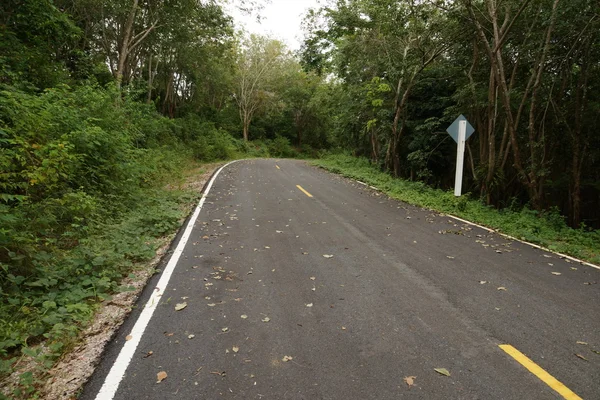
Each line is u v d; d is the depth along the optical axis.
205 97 44.53
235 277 4.97
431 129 17.92
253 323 3.76
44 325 3.60
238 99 51.19
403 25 15.63
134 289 4.52
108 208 7.53
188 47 24.69
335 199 11.42
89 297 4.27
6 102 6.71
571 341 3.50
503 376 2.96
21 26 11.12
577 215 12.81
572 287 4.84
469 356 3.23
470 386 2.84
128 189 8.88
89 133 7.91
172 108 36.50
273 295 4.43
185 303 4.16
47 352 3.21
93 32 20.62
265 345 3.37
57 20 11.53
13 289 4.02
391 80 18.05
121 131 10.41
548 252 6.48
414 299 4.38
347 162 25.05
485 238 7.34
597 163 14.93
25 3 10.56
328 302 4.26
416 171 20.41
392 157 19.92
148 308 4.04
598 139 13.56
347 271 5.27
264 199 10.97
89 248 5.29
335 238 7.00
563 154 15.28
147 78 31.39
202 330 3.61
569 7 9.64
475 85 14.67
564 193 16.91
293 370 3.01
